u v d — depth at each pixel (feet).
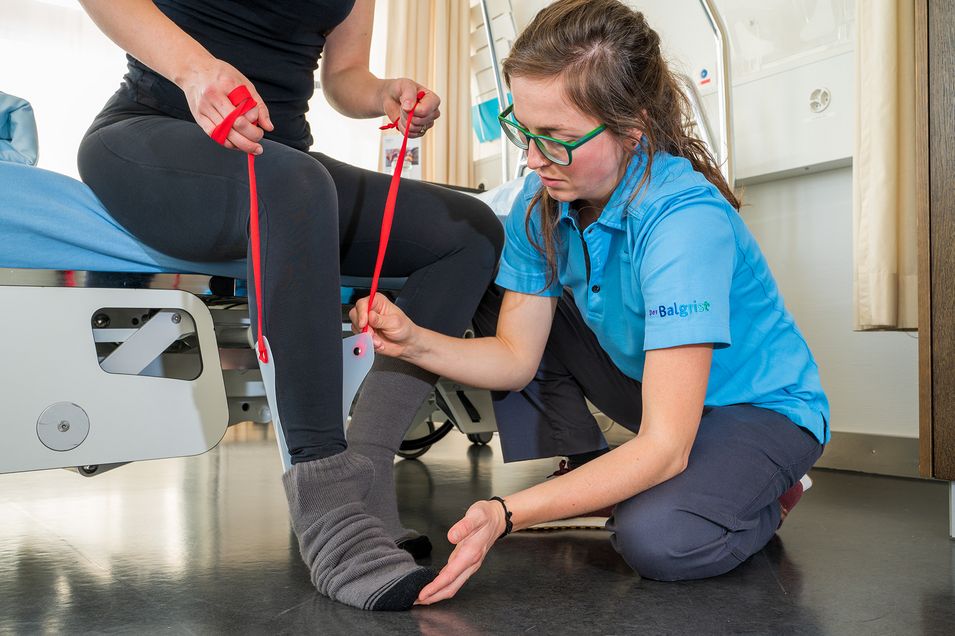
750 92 7.48
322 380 2.75
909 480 6.22
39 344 3.34
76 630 2.54
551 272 3.78
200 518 4.58
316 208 2.85
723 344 3.01
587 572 3.34
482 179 11.05
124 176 3.34
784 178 7.47
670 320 2.92
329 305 2.81
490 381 3.65
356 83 4.19
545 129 3.00
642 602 2.88
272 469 6.93
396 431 3.28
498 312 4.43
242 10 3.56
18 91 9.52
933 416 4.07
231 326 4.25
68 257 3.56
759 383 3.57
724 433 3.42
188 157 3.16
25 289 3.33
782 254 7.50
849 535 4.16
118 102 3.66
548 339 4.31
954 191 3.96
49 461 3.33
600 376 4.28
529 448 4.37
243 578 3.20
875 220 5.81
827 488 5.80
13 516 4.64
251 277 2.89
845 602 2.92
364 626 2.53
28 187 3.47
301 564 3.45
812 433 3.57
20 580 3.19
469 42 11.30
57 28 9.71
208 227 3.19
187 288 3.84
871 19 5.91
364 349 3.05
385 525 3.18
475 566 2.72
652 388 2.97
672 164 3.22
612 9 3.05
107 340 3.63
